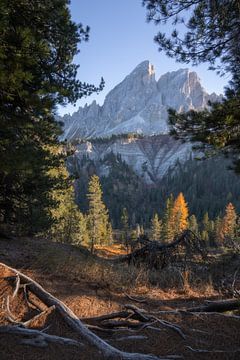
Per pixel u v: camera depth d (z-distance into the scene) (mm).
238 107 7438
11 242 11797
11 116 8312
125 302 7305
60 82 8742
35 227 14734
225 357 4742
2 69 6406
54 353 4324
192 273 10195
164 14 7008
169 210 67375
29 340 4500
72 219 36281
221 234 61594
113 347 4645
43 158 10234
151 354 4652
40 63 8055
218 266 11352
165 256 11859
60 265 8680
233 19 6773
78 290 7496
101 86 9047
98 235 51562
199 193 145625
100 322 5941
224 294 8781
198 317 6277
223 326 5926
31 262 8805
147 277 9281
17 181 12047
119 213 134500
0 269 6438
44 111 8609
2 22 6371
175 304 7648
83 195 141625
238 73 7594
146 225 120000
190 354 4777
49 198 15266
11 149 8250
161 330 5516
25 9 7578
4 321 5199
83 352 4426
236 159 9188
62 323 5285
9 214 13781
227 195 129375
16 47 6691
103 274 8695
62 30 8250
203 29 7062
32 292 5996
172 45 7469
